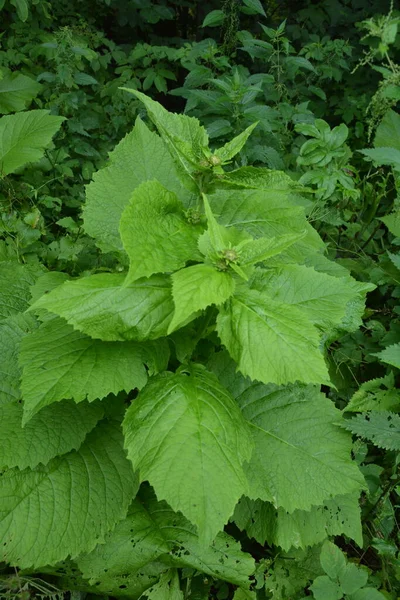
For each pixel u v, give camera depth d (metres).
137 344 0.71
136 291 0.68
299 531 0.80
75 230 1.09
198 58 1.66
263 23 2.09
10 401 0.76
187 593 0.83
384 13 1.89
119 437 0.79
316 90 1.70
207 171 0.73
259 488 0.77
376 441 0.80
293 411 0.82
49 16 1.72
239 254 0.67
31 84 1.48
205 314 0.75
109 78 1.92
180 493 0.62
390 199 1.42
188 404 0.68
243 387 0.83
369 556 0.96
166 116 0.76
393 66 0.84
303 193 1.22
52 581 0.80
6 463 0.69
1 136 1.16
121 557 0.76
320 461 0.79
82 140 1.57
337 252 1.33
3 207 1.10
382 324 1.16
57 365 0.68
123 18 2.04
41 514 0.70
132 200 0.68
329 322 0.75
